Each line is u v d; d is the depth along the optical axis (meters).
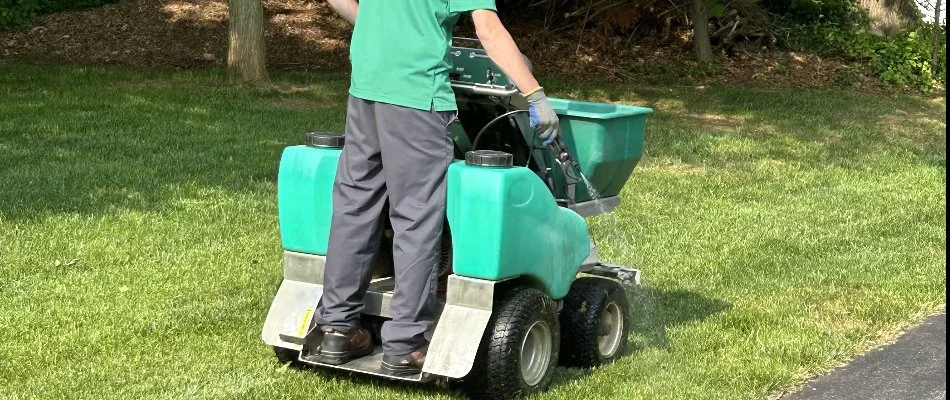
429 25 3.56
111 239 6.02
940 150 10.38
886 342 4.91
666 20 15.58
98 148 8.51
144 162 8.07
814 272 5.96
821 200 7.93
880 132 11.23
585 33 15.57
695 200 7.75
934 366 4.59
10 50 14.38
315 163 3.97
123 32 14.97
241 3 12.09
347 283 3.85
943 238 6.86
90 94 11.02
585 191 4.27
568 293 4.29
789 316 5.16
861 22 16.52
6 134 8.91
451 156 3.67
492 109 3.97
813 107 12.48
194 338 4.54
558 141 3.70
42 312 4.82
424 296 3.74
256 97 11.47
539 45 15.30
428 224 3.68
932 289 5.71
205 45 14.65
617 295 4.39
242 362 4.26
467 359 3.64
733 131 10.89
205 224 6.44
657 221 7.04
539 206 3.80
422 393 3.97
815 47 15.64
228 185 7.46
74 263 5.57
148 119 9.88
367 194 3.75
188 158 8.29
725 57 15.06
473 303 3.72
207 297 5.10
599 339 4.34
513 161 4.13
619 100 12.56
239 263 5.69
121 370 4.16
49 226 6.19
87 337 4.52
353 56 3.71
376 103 3.62
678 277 5.76
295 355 4.17
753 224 7.07
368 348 4.05
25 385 4.00
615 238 6.52
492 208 3.60
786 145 10.27
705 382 4.23
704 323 4.98
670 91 13.31
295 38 15.23
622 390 4.09
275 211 6.82
